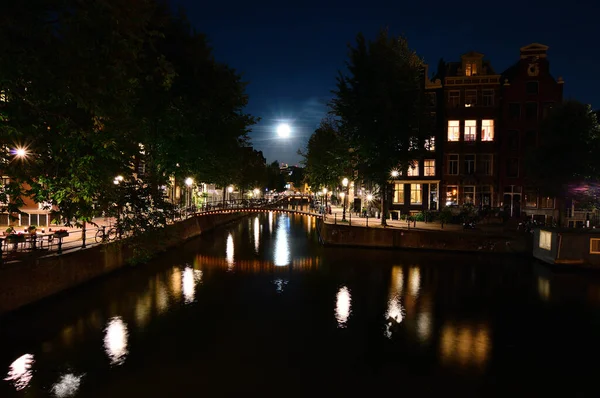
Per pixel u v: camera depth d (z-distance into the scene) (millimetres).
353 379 12000
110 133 14422
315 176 53406
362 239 32531
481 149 39938
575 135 30297
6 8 10211
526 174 36094
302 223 60750
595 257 24781
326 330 15695
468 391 11438
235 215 62719
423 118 32719
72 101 13016
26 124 12242
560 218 31688
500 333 15562
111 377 11805
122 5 13062
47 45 11312
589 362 13211
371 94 31781
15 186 14117
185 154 29453
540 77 39312
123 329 15305
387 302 19141
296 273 24641
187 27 28750
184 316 16906
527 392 11422
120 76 12508
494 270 25109
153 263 26734
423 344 14523
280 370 12453
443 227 34000
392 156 32531
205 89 29156
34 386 11234
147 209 21047
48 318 16000
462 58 40281
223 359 13117
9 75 10641
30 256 16781
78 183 14969
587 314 17594
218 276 23688
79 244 20469
